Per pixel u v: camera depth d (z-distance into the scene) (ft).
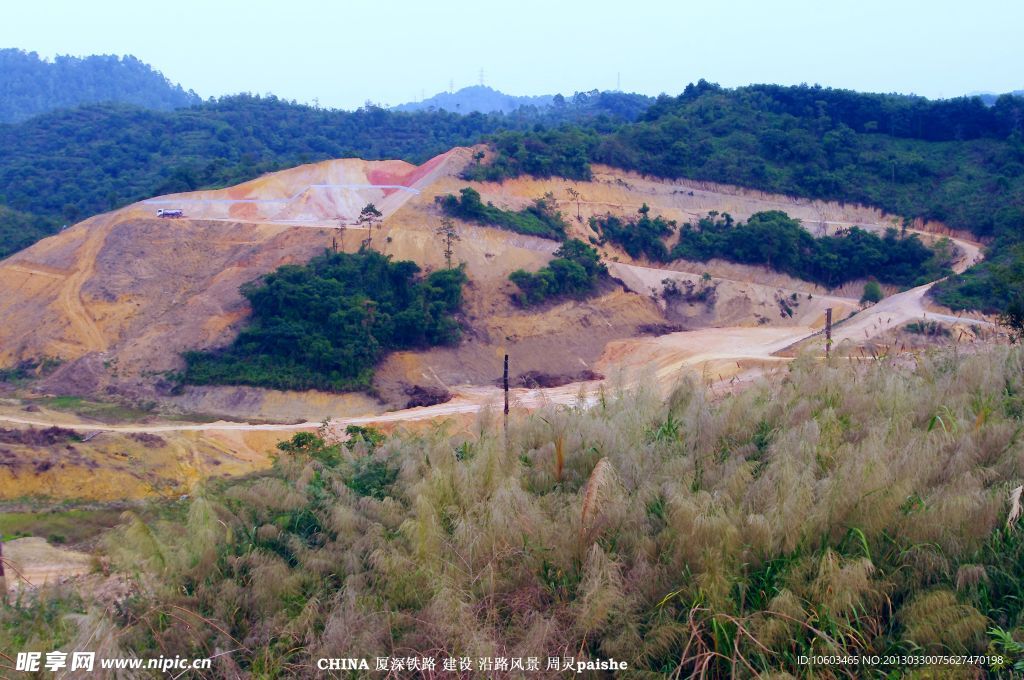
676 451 35.68
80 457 111.55
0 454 108.68
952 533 25.00
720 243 243.60
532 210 242.17
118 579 32.35
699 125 311.27
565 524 28.84
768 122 308.60
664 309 220.02
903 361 57.36
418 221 216.13
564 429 39.63
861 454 29.66
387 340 174.70
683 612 23.71
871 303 214.48
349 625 24.54
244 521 33.06
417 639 24.03
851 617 22.79
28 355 175.73
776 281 235.61
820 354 59.36
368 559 28.63
